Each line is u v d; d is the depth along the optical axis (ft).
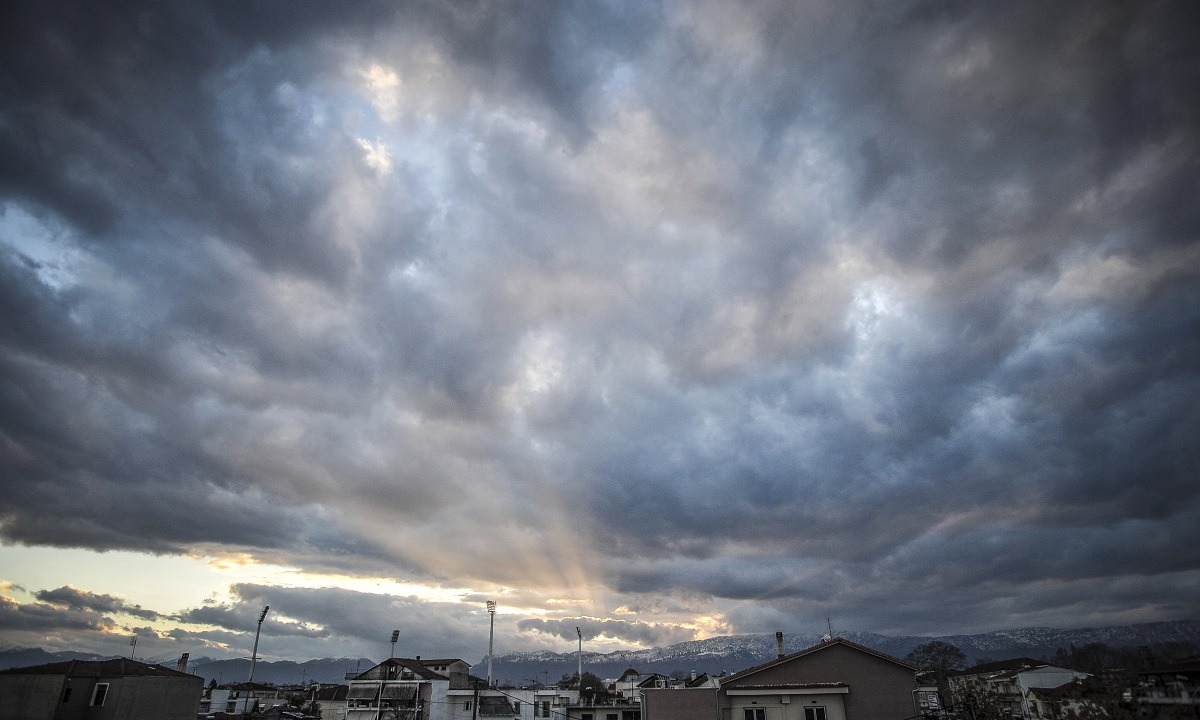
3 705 139.64
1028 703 189.16
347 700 229.86
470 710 231.71
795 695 139.03
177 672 164.14
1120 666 130.00
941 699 231.09
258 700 302.66
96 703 143.23
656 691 144.66
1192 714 109.60
